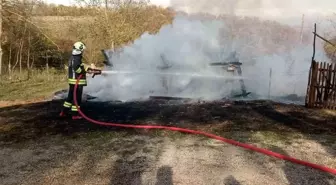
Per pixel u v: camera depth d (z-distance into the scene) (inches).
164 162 189.9
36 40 826.2
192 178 168.7
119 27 825.5
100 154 203.0
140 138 235.1
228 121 283.3
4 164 188.7
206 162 190.5
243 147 218.2
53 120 286.5
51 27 857.5
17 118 296.2
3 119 293.4
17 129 259.9
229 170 179.8
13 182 165.2
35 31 800.9
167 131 252.8
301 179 170.1
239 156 201.5
